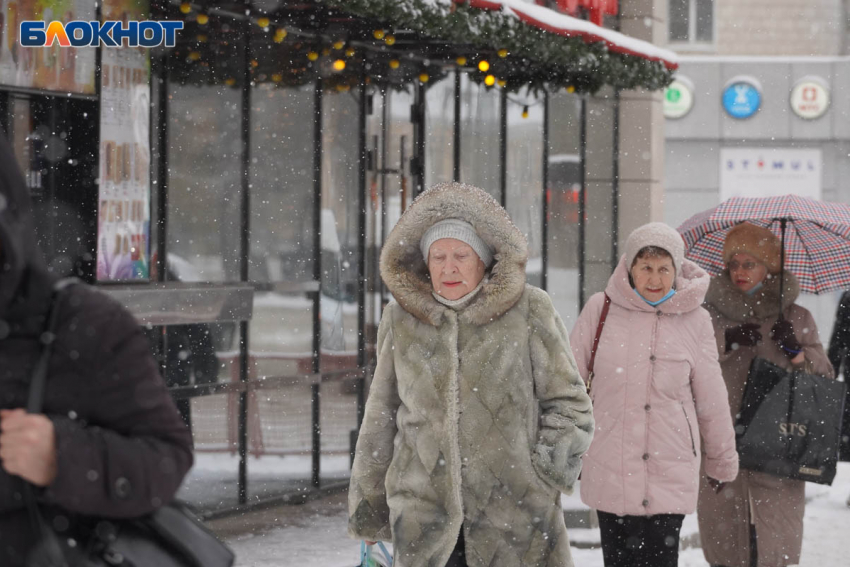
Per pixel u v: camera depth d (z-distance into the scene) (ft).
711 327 43.55
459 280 32.76
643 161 86.43
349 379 67.05
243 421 60.39
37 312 17.51
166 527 18.19
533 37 58.85
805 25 169.58
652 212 87.10
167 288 50.65
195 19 55.77
